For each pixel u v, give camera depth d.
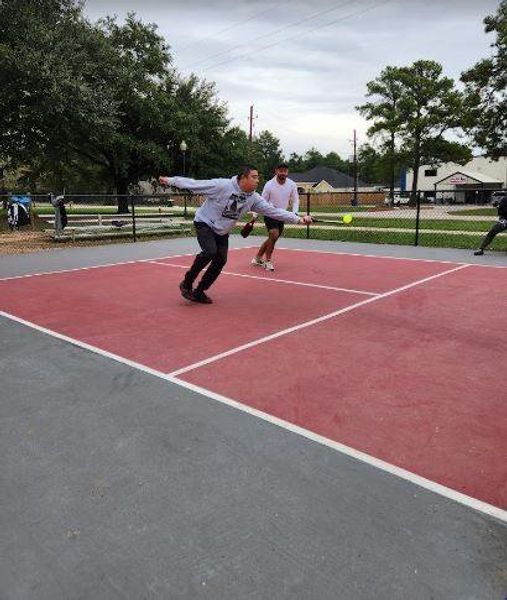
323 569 2.05
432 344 4.89
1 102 20.03
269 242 8.81
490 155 39.97
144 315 5.98
